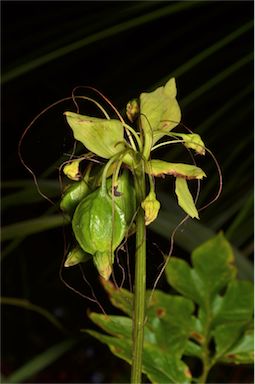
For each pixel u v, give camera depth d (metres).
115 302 0.61
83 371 1.50
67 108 1.13
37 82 1.23
